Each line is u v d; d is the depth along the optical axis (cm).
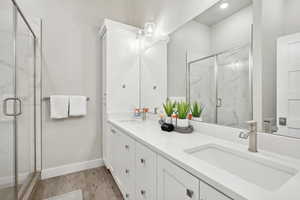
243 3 96
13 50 131
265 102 85
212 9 116
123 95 209
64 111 195
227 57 105
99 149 226
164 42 171
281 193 45
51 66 195
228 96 105
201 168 60
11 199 124
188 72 139
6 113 121
